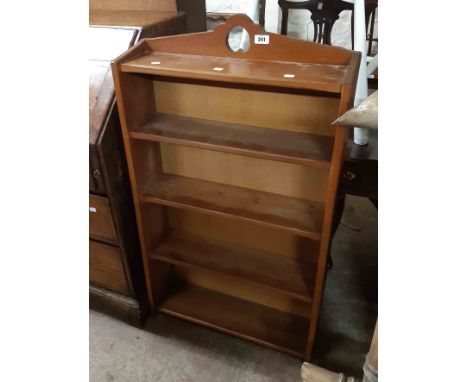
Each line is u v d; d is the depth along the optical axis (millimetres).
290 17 1736
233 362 1426
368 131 1323
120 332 1539
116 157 1209
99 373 1384
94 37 1249
